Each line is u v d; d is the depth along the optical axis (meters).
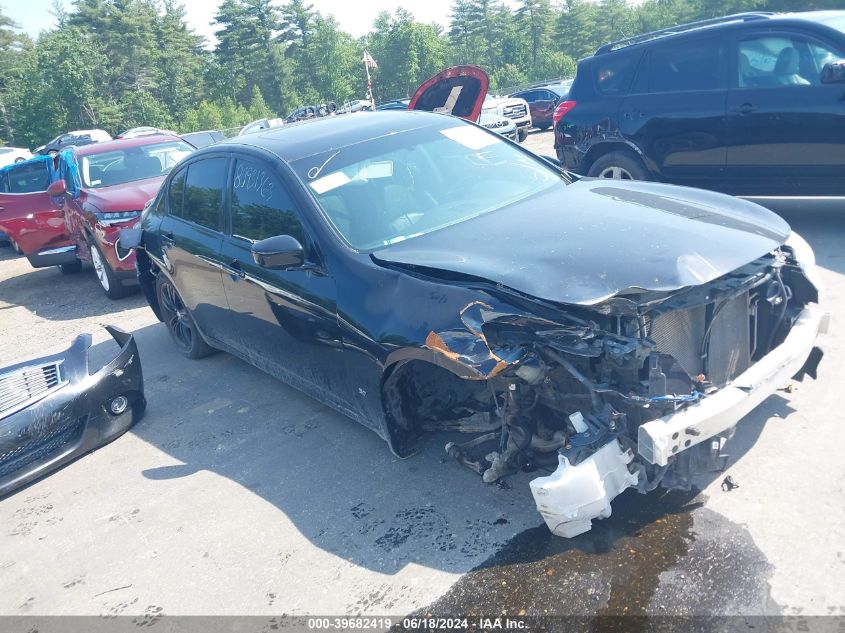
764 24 6.30
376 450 4.12
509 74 93.62
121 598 3.27
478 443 3.59
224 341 5.29
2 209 9.57
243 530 3.60
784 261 3.39
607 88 7.44
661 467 2.92
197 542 3.57
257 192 4.39
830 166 6.07
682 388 2.93
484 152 4.57
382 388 3.47
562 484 2.68
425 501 3.54
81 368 4.70
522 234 3.38
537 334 2.83
